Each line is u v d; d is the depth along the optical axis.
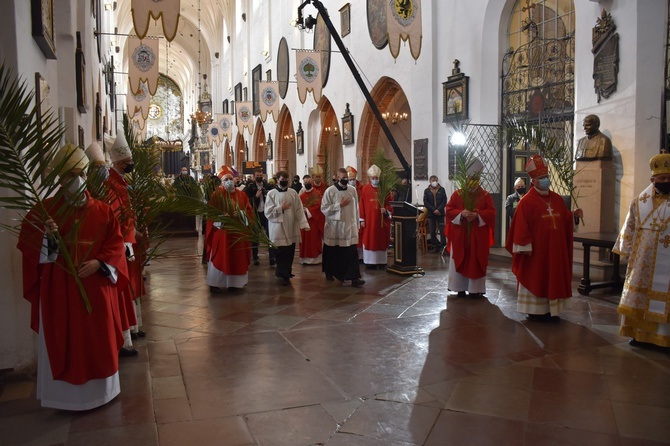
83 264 3.29
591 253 7.72
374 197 9.16
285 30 22.48
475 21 10.64
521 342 4.87
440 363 4.34
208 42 42.19
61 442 3.05
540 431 3.14
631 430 3.14
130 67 12.70
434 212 10.71
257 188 10.57
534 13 9.84
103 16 18.53
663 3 7.00
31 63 4.43
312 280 8.12
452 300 6.60
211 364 4.38
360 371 4.17
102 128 14.91
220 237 7.11
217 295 7.12
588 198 7.60
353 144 16.20
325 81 18.14
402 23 9.85
